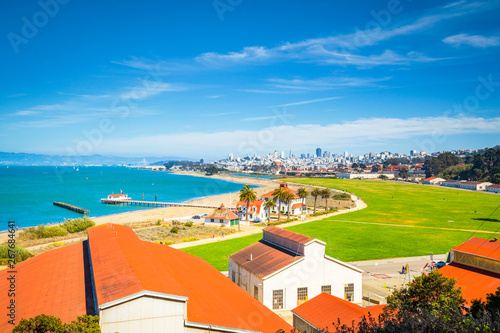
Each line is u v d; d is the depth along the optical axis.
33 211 137.75
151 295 20.62
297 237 41.53
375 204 148.75
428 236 80.56
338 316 28.20
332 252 64.69
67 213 134.75
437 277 26.19
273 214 129.38
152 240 77.00
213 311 25.23
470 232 85.38
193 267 36.25
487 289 33.62
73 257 35.00
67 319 21.53
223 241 76.12
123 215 132.62
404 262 57.75
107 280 22.72
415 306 24.14
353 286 39.22
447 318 17.45
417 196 177.38
